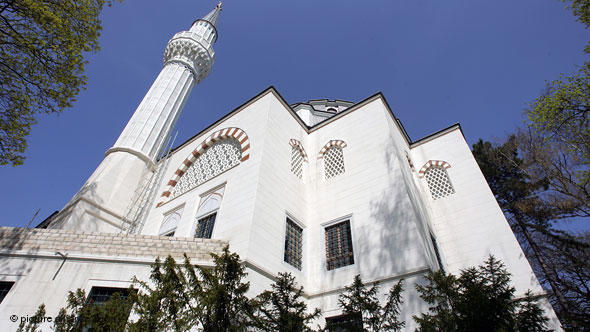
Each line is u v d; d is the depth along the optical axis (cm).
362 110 1666
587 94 1183
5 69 1014
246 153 1434
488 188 1491
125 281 927
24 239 939
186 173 1864
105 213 1778
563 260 1677
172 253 1022
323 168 1603
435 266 1133
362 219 1266
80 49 1090
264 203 1220
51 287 870
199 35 2972
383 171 1340
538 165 1791
